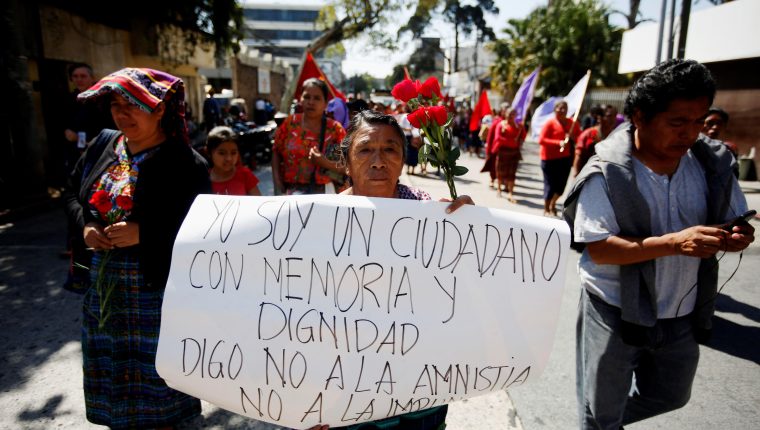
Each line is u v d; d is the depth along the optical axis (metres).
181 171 2.00
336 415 1.49
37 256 5.17
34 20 8.53
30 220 6.80
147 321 2.02
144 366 2.05
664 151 1.60
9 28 7.09
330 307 1.47
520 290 1.51
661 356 1.79
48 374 2.97
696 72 1.49
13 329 3.54
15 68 7.23
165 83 1.93
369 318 1.47
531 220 1.55
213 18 11.98
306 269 1.49
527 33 28.50
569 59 25.27
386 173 1.60
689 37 12.42
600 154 1.73
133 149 2.02
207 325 1.47
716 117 4.09
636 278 1.65
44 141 9.26
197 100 17.11
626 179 1.64
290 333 1.46
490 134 9.54
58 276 4.59
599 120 6.28
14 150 7.40
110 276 1.99
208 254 1.50
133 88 1.82
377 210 1.52
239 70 22.22
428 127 1.50
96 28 10.48
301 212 1.53
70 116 4.99
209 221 1.53
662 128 1.56
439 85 1.57
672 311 1.71
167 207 1.95
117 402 2.07
